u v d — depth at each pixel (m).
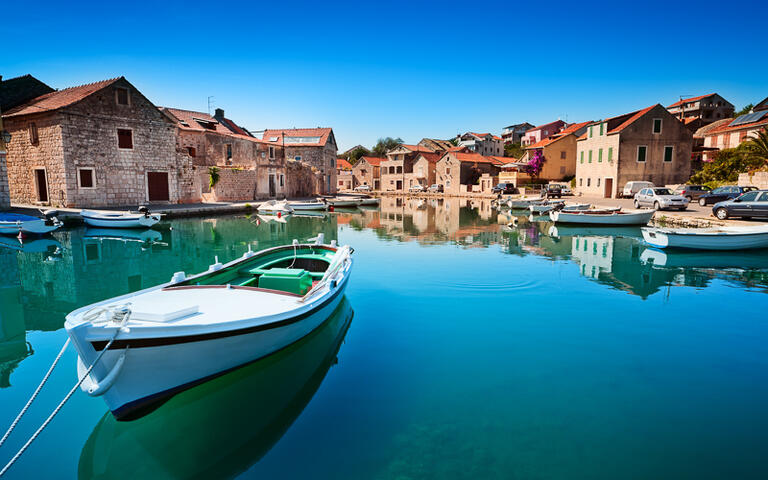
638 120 37.62
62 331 7.80
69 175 25.52
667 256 14.97
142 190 29.34
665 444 4.57
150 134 29.45
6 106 29.17
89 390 4.34
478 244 17.86
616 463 4.26
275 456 4.44
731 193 26.39
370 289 10.66
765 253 15.30
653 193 26.69
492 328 7.95
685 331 7.77
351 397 5.55
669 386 5.79
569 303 9.48
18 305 9.43
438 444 4.58
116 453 4.55
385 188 76.06
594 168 42.09
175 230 22.23
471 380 5.96
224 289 6.60
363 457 4.40
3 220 18.08
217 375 5.37
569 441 4.62
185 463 4.40
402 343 7.28
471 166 63.81
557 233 21.39
